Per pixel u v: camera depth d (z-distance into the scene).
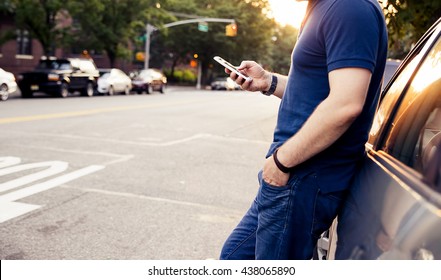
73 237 4.33
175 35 55.59
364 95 1.59
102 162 7.92
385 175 1.56
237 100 33.19
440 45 1.86
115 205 5.44
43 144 9.42
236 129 14.35
